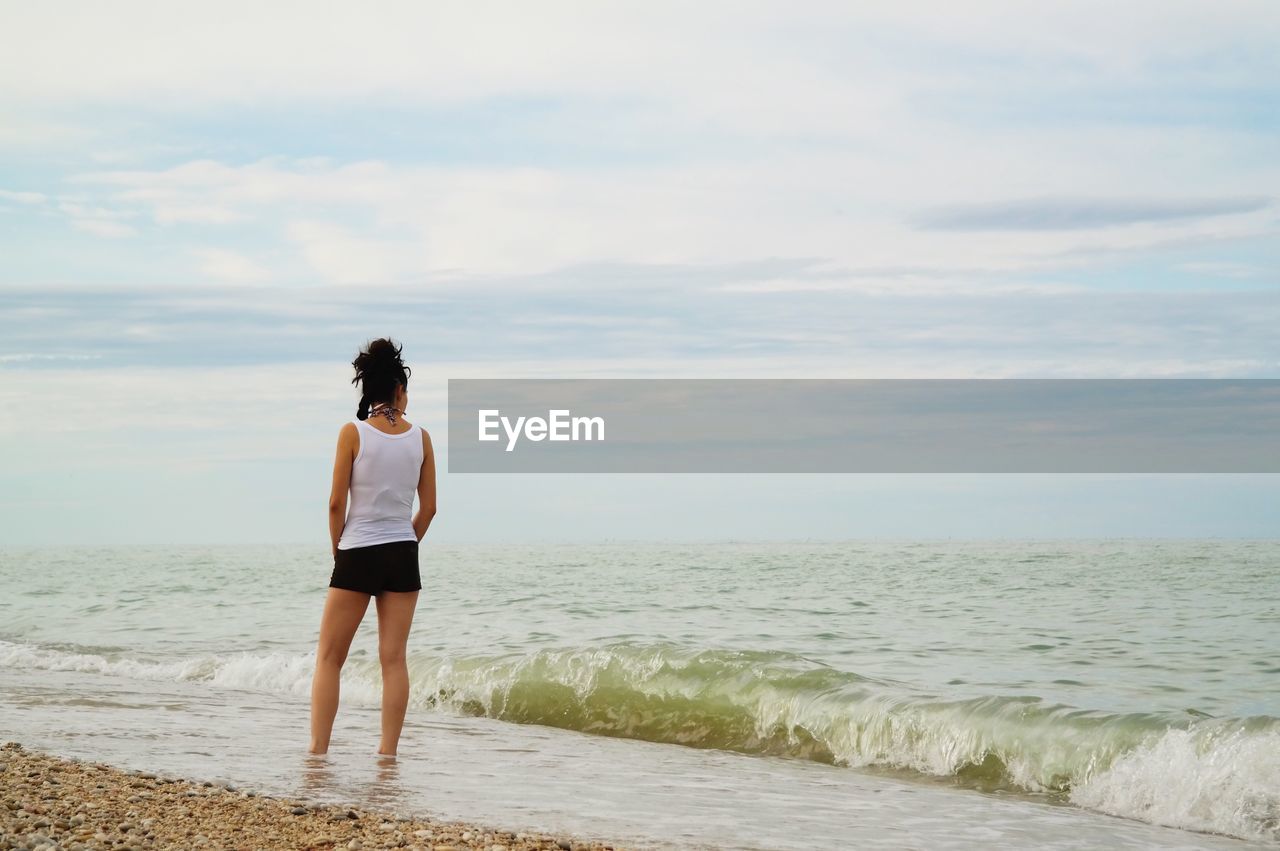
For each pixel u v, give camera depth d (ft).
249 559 130.31
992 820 17.29
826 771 22.02
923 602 58.23
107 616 54.65
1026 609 53.06
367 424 19.79
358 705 30.19
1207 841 16.30
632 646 30.71
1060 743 20.74
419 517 20.47
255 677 33.81
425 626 47.34
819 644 40.52
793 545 181.57
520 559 119.24
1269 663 33.60
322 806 15.81
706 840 14.99
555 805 17.03
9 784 16.47
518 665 30.58
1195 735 19.56
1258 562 83.35
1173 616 47.93
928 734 22.57
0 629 49.70
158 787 16.65
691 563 102.94
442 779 18.78
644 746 24.45
